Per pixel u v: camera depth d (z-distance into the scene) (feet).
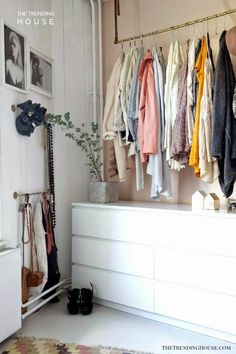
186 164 7.15
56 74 8.04
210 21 7.49
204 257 6.10
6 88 6.40
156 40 8.30
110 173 8.82
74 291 7.42
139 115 7.23
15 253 6.07
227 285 5.84
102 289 7.47
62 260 8.27
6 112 6.42
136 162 7.72
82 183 9.01
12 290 5.97
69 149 8.52
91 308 7.24
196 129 6.44
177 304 6.41
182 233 6.35
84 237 7.85
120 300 7.18
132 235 7.02
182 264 6.35
